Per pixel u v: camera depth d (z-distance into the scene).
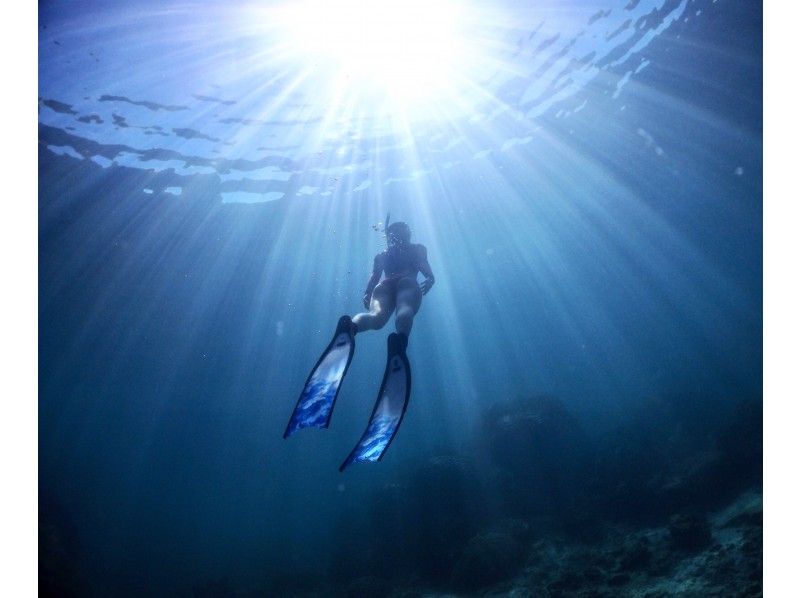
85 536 35.06
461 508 15.96
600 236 41.28
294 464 104.88
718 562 9.41
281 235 28.17
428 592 13.05
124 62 13.40
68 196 19.58
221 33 13.00
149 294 33.06
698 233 44.59
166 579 23.30
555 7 14.26
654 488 14.51
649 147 24.22
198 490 114.38
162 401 82.88
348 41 14.15
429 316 73.94
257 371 79.94
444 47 15.17
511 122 20.22
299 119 17.28
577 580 10.62
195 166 19.30
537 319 94.62
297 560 22.55
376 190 24.03
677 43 16.81
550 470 18.44
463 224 31.42
